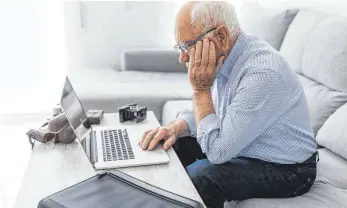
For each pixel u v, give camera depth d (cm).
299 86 118
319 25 179
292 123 116
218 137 111
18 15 290
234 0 299
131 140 131
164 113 211
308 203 114
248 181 117
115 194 92
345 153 141
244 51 118
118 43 320
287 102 112
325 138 151
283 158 118
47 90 312
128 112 152
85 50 316
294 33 199
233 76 118
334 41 162
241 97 108
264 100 106
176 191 100
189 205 88
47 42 301
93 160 114
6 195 196
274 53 114
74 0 299
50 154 121
